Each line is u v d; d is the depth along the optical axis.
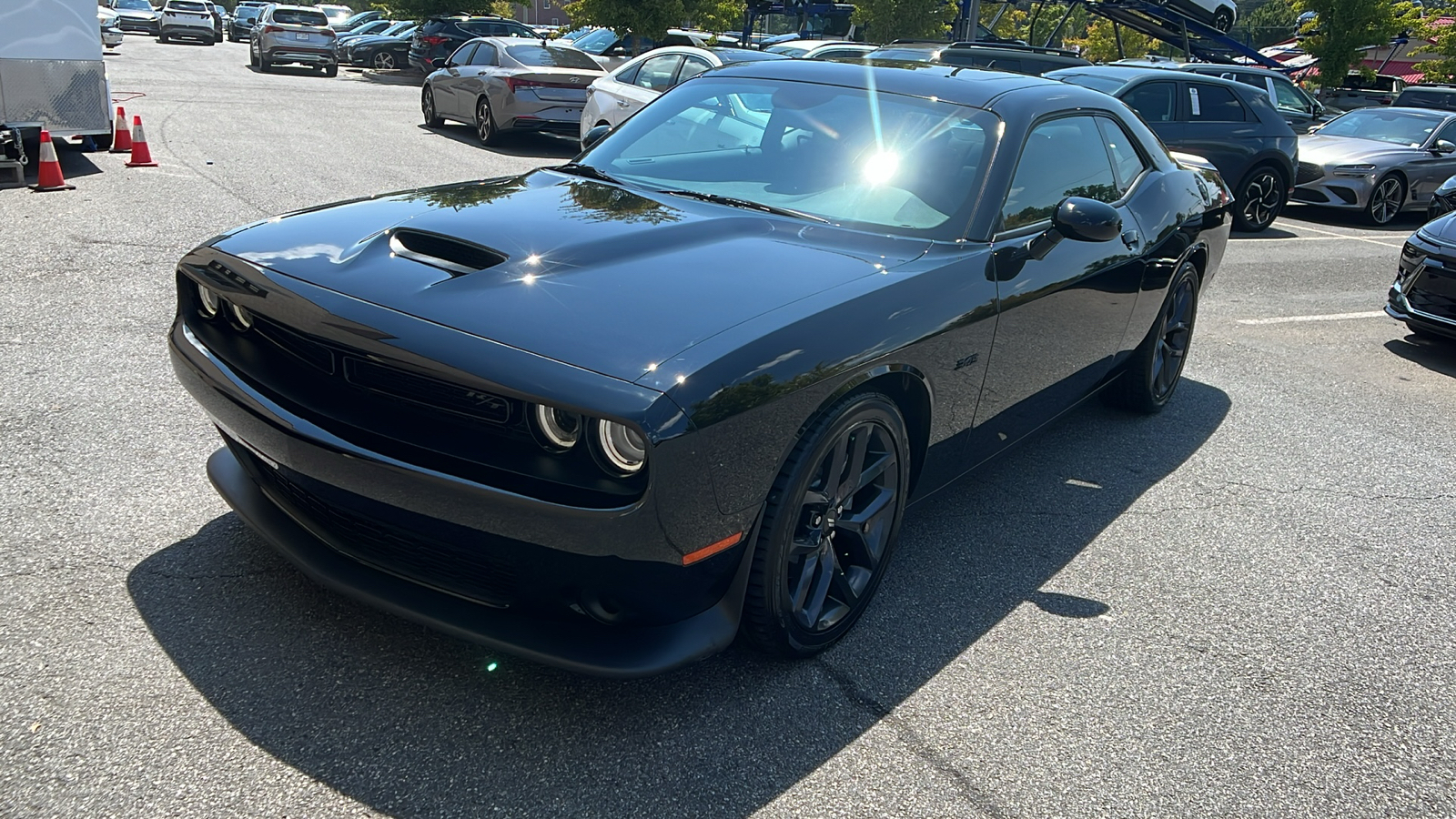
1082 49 38.84
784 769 2.33
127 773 2.14
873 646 2.85
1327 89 26.27
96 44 8.79
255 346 2.60
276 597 2.80
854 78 3.74
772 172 3.38
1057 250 3.44
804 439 2.46
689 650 2.35
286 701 2.40
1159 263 4.29
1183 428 4.88
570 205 3.05
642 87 11.15
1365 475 4.43
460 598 2.39
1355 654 3.03
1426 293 6.35
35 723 2.25
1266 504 4.05
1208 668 2.89
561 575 2.21
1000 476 4.14
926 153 3.35
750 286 2.54
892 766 2.37
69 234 6.66
